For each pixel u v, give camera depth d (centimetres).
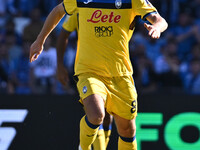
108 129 1628
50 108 1741
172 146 1738
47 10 2992
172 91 2423
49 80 2503
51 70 2512
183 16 2981
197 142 1742
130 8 1341
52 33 2620
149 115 1745
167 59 2681
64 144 1727
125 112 1350
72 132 1733
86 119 1303
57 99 1747
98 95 1277
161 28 1251
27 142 1717
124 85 1354
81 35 1358
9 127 1722
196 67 2602
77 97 1753
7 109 1727
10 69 2544
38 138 1722
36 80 2500
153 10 1316
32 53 1406
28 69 2528
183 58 2805
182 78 2617
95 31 1330
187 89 2433
